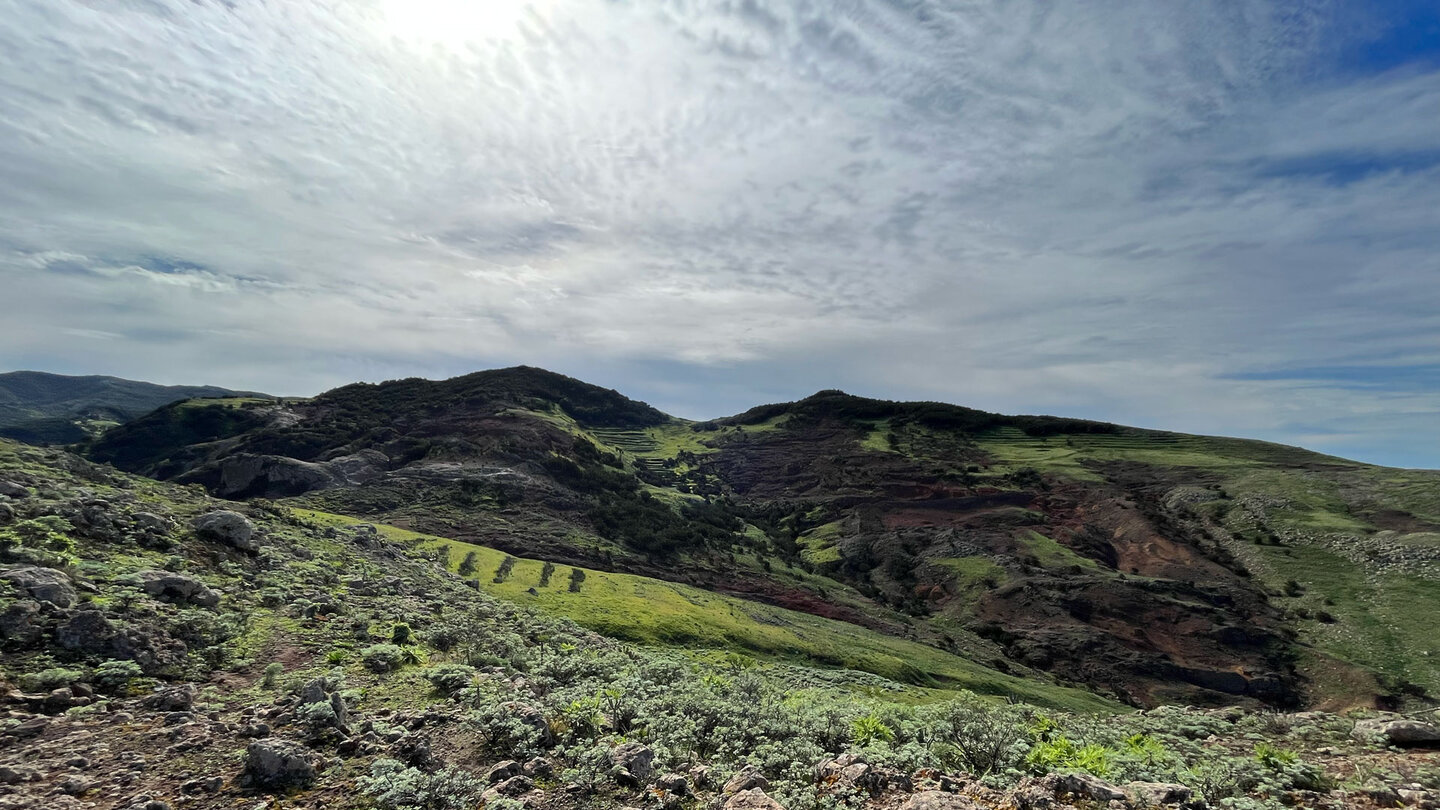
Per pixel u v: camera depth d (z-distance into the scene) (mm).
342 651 15648
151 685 11742
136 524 19609
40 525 16781
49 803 7562
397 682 14250
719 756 11688
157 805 7793
